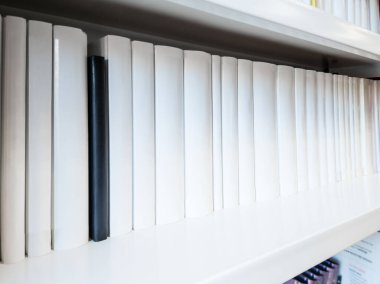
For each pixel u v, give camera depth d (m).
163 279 0.26
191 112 0.43
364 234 0.45
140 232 0.38
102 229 0.36
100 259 0.31
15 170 0.29
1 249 0.30
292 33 0.43
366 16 0.66
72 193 0.33
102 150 0.35
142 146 0.39
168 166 0.41
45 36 0.31
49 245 0.32
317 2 0.55
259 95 0.51
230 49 0.61
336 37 0.47
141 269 0.28
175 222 0.42
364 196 0.54
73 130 0.33
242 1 0.36
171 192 0.41
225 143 0.47
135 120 0.38
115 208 0.37
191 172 0.43
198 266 0.29
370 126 0.76
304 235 0.36
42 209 0.31
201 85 0.43
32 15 0.42
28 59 0.30
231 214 0.45
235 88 0.48
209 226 0.40
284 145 0.55
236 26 0.45
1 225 0.29
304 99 0.58
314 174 0.61
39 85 0.31
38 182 0.31
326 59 0.72
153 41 0.54
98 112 0.35
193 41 0.55
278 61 0.74
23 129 0.30
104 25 0.47
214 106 0.46
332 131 0.65
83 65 0.34
